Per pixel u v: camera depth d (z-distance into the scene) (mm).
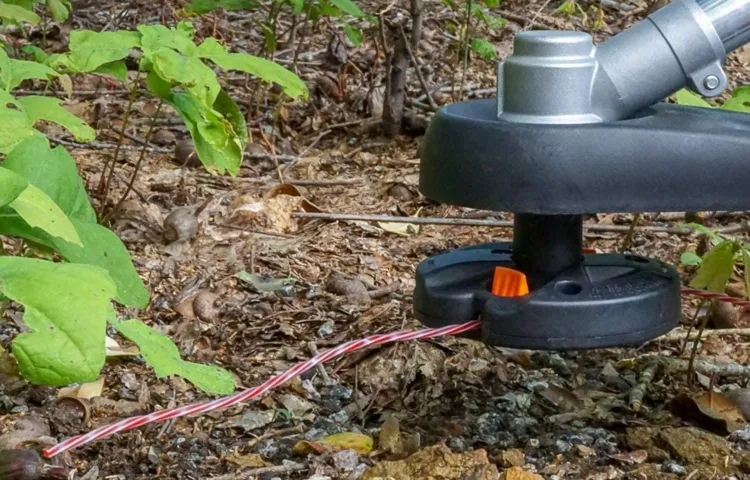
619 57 1793
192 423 2281
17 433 2172
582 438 2150
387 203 3969
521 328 1770
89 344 1499
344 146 4633
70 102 4836
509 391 2430
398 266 3373
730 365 2545
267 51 4918
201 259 3328
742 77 5707
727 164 1709
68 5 5277
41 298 1518
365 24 6145
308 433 2227
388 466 1904
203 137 2758
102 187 3658
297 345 2746
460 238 3645
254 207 3709
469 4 4805
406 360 2543
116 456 2127
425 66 5496
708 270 2197
